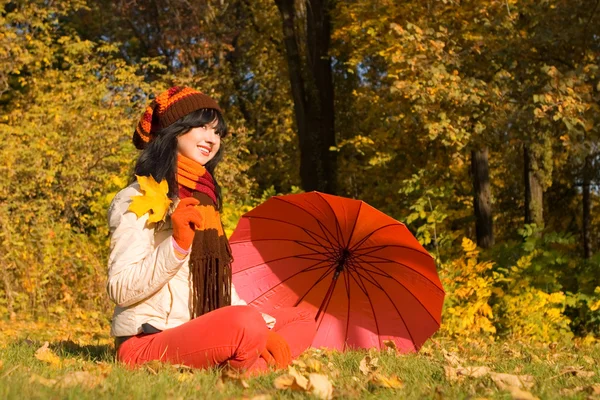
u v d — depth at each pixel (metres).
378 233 4.75
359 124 20.31
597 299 10.30
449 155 15.13
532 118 11.26
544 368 4.40
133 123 15.09
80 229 12.30
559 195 25.72
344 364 4.32
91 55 19.41
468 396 3.08
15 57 16.61
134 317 3.85
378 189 17.31
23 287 10.87
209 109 4.07
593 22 11.18
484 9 12.62
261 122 24.78
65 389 2.81
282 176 23.03
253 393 3.01
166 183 3.83
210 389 3.07
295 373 3.22
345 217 4.72
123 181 11.16
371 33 14.70
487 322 9.30
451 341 7.83
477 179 16.48
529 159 17.06
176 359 3.73
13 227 10.91
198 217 3.65
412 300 5.02
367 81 19.81
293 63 18.62
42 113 14.65
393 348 5.04
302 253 4.98
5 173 11.41
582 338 10.09
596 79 11.57
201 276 3.87
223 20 23.92
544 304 9.91
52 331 8.54
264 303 4.98
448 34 12.50
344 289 5.06
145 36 24.73
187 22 23.53
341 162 20.47
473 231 20.75
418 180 10.14
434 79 11.59
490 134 12.14
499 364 4.70
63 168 12.26
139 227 3.80
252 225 4.89
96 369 3.59
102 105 15.55
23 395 2.62
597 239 28.34
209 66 23.59
